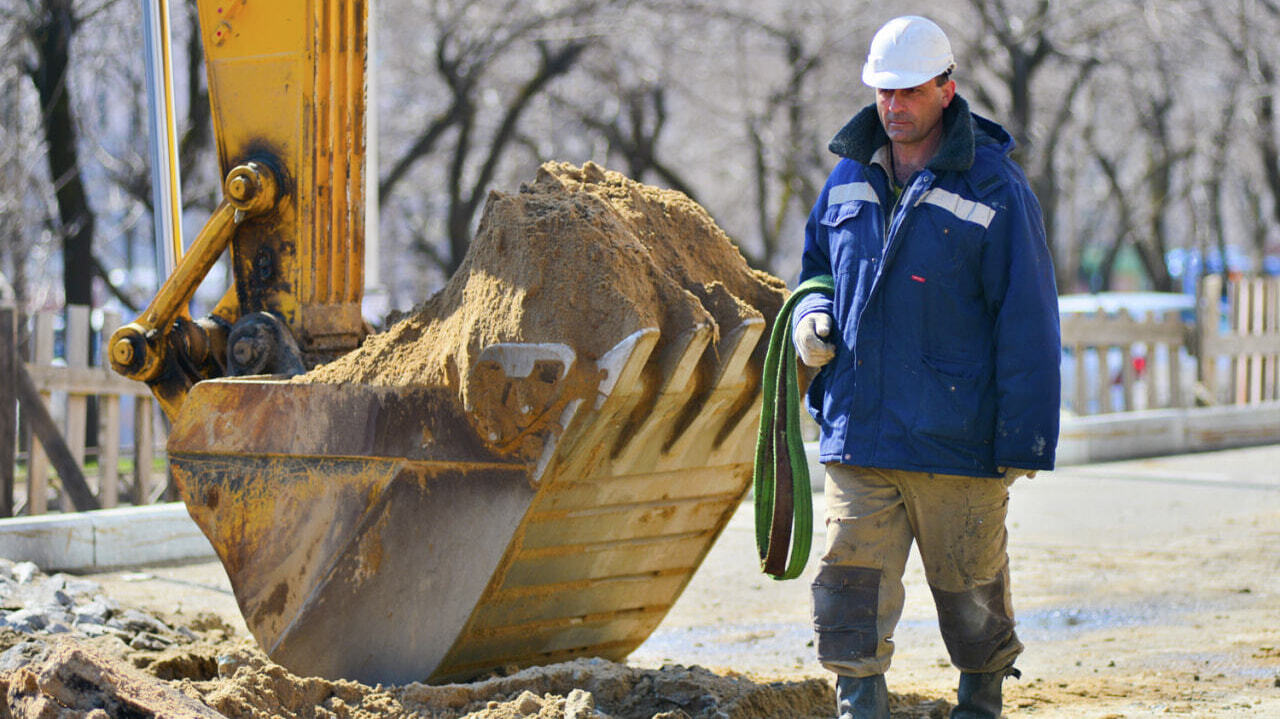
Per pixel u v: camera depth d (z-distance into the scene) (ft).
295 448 36.04
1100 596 54.70
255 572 36.73
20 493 91.25
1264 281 120.06
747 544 72.08
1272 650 43.47
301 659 36.19
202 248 40.50
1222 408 113.91
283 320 40.98
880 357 29.45
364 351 36.19
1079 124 236.02
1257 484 88.74
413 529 34.83
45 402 72.90
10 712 28.32
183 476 37.37
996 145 29.96
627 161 201.67
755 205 223.30
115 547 64.18
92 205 169.99
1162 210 253.85
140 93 155.53
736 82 204.54
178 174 56.24
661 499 37.06
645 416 33.76
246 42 41.11
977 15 207.21
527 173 205.26
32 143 144.05
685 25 197.47
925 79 29.19
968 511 29.63
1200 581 56.85
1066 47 208.54
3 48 141.18
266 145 41.11
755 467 31.99
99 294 218.59
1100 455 104.94
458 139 184.03
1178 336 114.42
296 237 40.91
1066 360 121.49
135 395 76.69
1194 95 240.94
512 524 33.45
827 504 30.63
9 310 70.69
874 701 29.89
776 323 31.63
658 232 36.99
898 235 29.27
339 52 41.27
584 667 35.55
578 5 182.60
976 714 31.63
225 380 37.06
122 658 40.01
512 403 32.65
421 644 35.01
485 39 181.78
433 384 34.50
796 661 46.42
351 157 41.96
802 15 198.80
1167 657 43.60
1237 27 217.36
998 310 29.25
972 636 30.94
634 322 32.09
